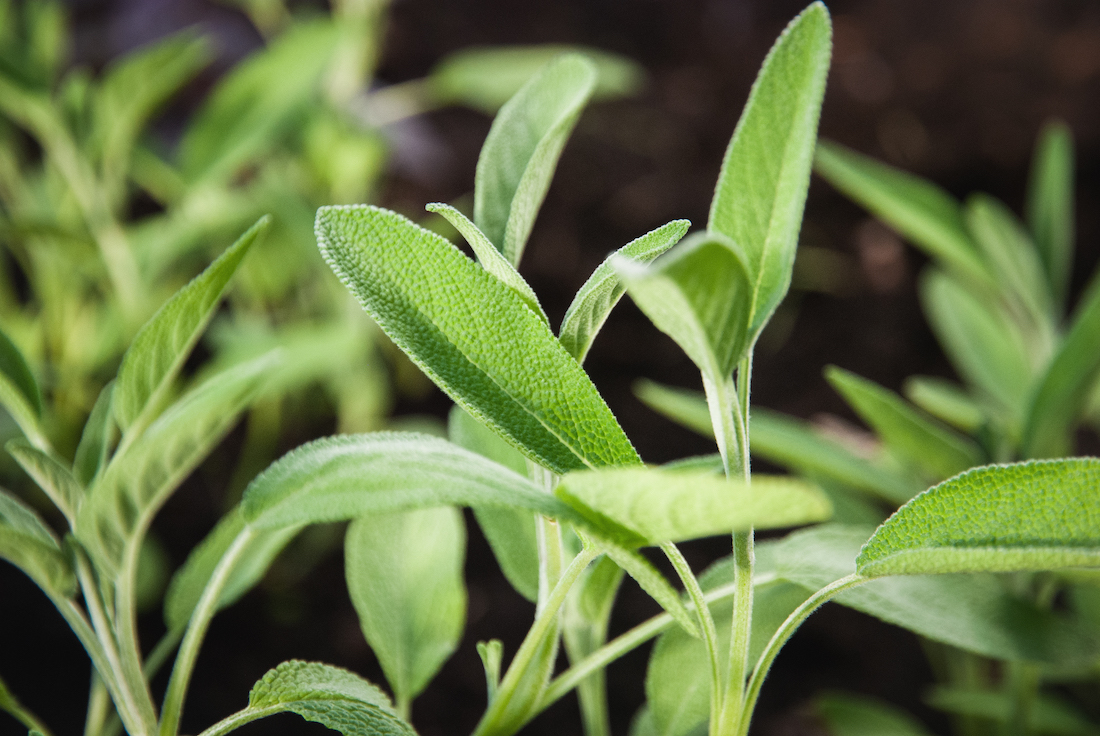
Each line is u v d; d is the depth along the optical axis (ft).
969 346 2.41
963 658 2.61
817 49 1.31
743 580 1.34
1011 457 1.91
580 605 1.52
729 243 1.18
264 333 3.41
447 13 5.57
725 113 5.32
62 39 4.68
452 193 4.86
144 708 1.46
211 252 3.58
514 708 1.43
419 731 2.93
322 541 3.55
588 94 1.41
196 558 1.59
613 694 3.05
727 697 1.36
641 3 5.72
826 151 2.27
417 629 1.56
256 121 2.97
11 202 3.82
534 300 1.33
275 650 3.15
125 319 3.01
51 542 1.44
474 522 3.65
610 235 4.76
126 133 2.84
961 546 1.31
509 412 1.32
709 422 1.74
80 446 1.53
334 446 1.29
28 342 3.39
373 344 4.11
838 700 2.36
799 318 4.64
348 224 1.32
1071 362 1.76
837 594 1.48
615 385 4.33
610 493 1.23
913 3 5.25
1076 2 4.96
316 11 5.23
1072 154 4.76
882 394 1.70
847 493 1.92
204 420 1.44
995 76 4.93
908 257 4.79
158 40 4.86
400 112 4.29
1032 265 2.31
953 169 4.91
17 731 2.69
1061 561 1.28
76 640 3.07
